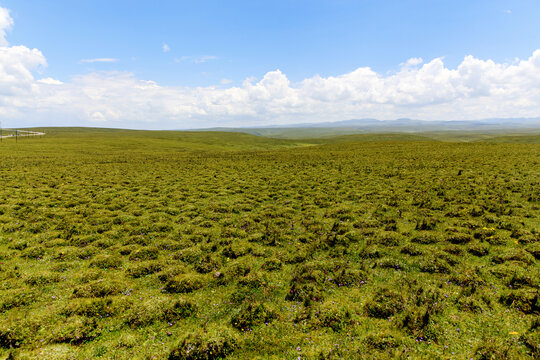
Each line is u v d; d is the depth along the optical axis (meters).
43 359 8.48
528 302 10.06
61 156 77.69
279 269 14.47
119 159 72.00
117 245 17.70
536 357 7.83
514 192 25.33
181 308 11.12
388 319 10.05
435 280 12.41
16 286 12.56
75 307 10.84
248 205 26.28
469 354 8.28
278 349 9.09
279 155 74.69
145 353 8.93
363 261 14.92
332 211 23.19
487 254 14.62
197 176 44.03
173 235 19.16
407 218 20.77
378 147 81.75
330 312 10.47
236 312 10.97
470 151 58.06
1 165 54.69
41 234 19.02
